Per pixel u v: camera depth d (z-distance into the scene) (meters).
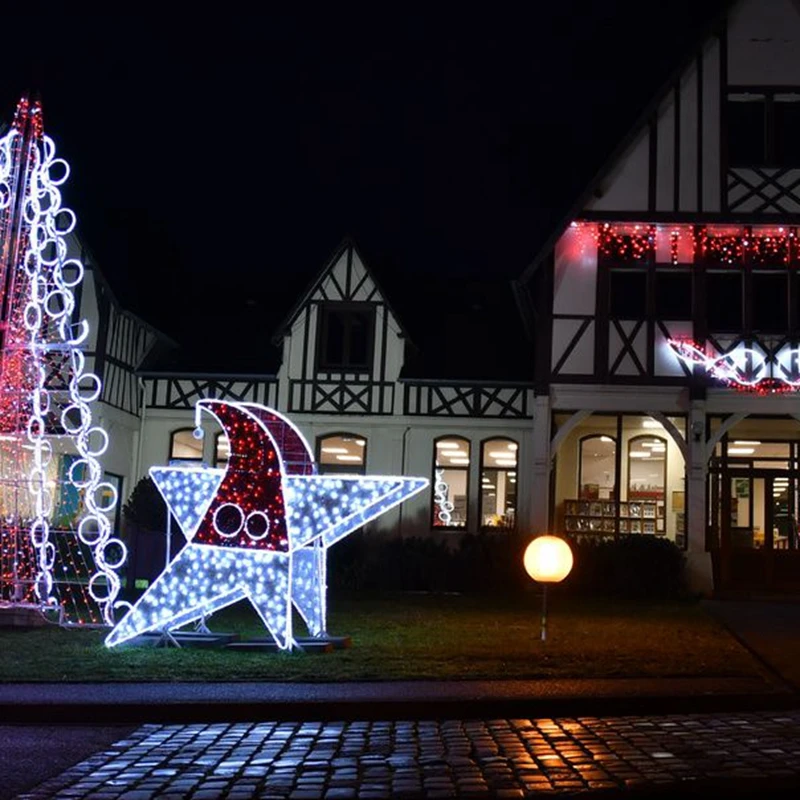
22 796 5.84
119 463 22.67
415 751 6.81
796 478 20.58
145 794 5.83
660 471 21.91
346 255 23.33
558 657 10.64
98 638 11.92
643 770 6.12
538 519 19.27
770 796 5.73
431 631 12.84
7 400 12.62
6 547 14.10
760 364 19.17
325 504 11.13
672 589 18.16
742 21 19.69
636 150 19.61
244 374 23.27
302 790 5.85
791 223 19.17
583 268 19.72
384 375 22.91
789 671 9.90
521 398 22.52
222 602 11.29
